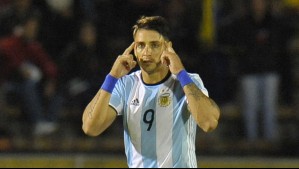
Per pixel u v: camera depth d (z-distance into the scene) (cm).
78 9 4003
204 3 4059
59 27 3978
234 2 4081
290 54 4072
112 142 3803
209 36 4006
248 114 3744
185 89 1647
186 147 1702
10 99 3997
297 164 3494
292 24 4147
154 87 1714
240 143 3744
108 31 4022
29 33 3731
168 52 1678
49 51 3972
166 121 1700
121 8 4059
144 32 1680
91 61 3841
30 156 3538
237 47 3844
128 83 1736
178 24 3947
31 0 3988
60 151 3678
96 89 3825
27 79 3728
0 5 4072
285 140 3731
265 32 3681
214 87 3912
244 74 3725
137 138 1716
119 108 1723
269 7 3697
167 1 4025
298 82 4269
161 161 1702
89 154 3591
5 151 3641
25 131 3850
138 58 1695
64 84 3850
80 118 3884
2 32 3994
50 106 3788
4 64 3741
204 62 3888
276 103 3881
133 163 1723
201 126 1633
